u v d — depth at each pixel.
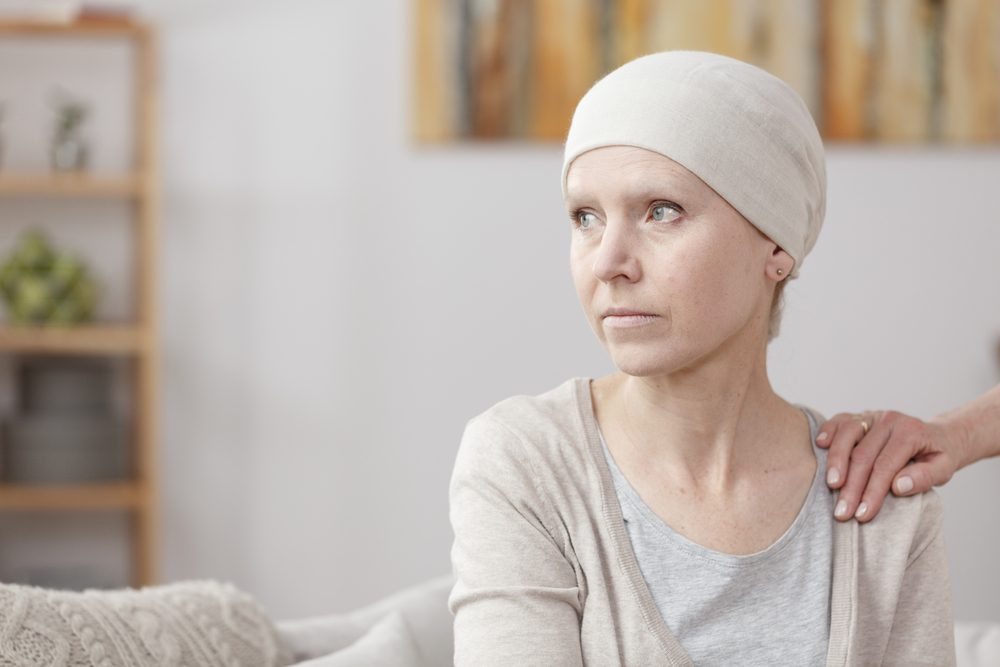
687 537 2.71
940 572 2.86
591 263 2.61
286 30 8.94
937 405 9.01
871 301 8.97
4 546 8.88
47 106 8.88
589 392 2.89
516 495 2.70
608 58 8.78
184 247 8.96
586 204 2.62
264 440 9.04
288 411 9.03
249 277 9.00
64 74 8.88
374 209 8.97
